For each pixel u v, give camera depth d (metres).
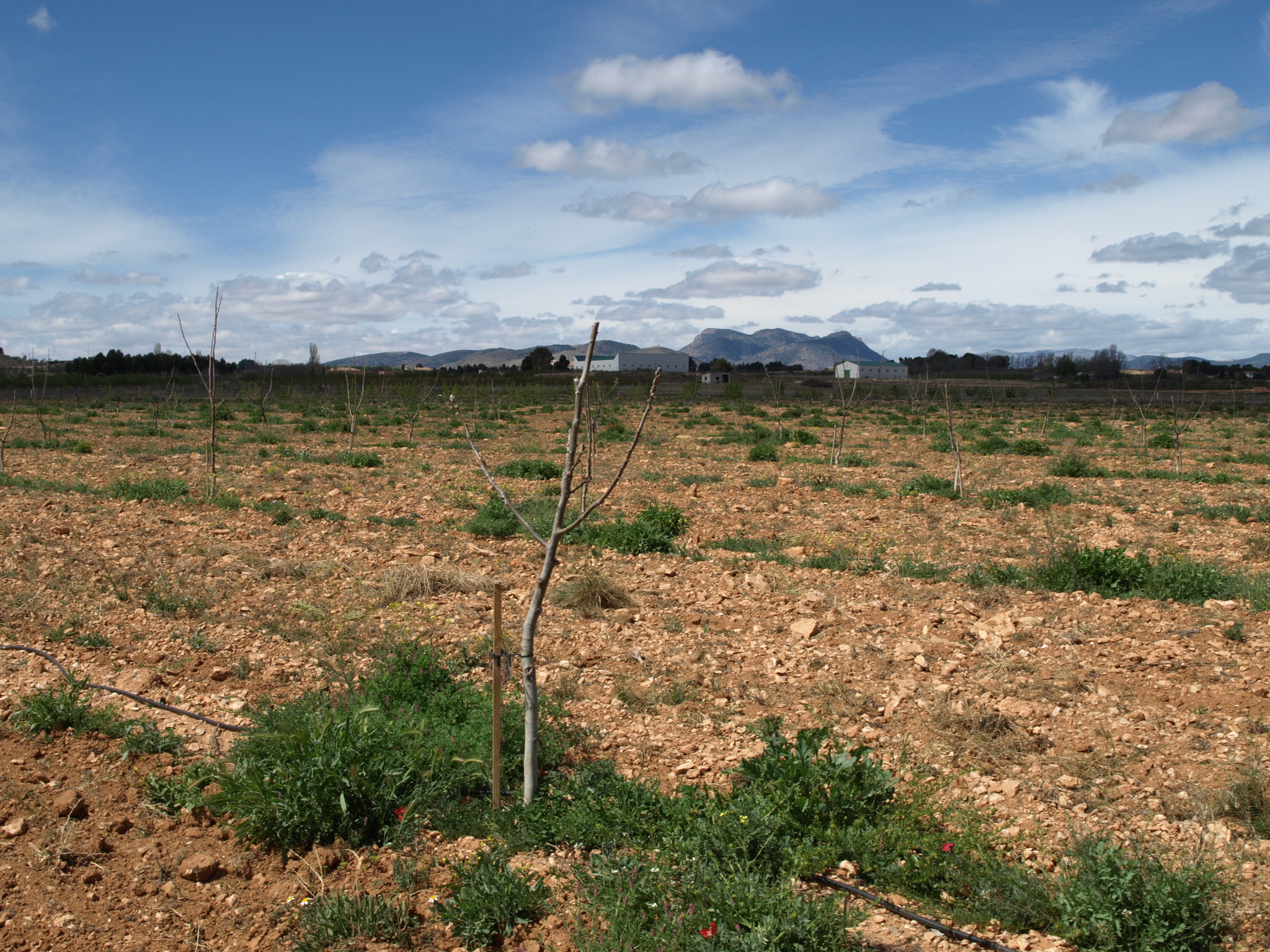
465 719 5.45
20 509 12.39
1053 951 3.62
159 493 13.96
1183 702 6.21
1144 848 4.09
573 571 10.05
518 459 22.03
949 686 6.54
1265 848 4.35
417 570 8.89
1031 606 8.71
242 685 6.21
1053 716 6.02
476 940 3.56
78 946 3.48
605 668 6.89
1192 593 8.98
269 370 73.62
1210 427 36.66
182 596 8.07
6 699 5.68
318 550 10.57
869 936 3.70
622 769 5.14
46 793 4.57
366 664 6.73
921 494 16.17
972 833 4.27
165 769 4.86
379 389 55.94
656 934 3.43
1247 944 3.64
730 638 7.68
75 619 7.40
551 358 111.12
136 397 52.66
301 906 3.77
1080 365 105.12
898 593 9.28
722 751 5.40
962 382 87.81
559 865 4.13
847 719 6.00
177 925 3.66
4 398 51.47
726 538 12.16
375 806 4.33
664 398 59.69
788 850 4.02
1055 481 18.70
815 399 61.97
